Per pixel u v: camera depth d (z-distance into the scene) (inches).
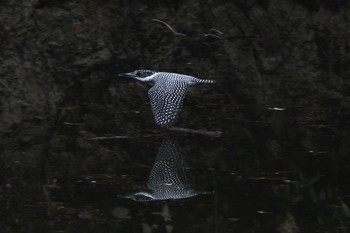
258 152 411.8
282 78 542.0
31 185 364.2
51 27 546.9
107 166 390.9
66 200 344.5
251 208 337.4
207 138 429.4
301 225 323.3
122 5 571.2
